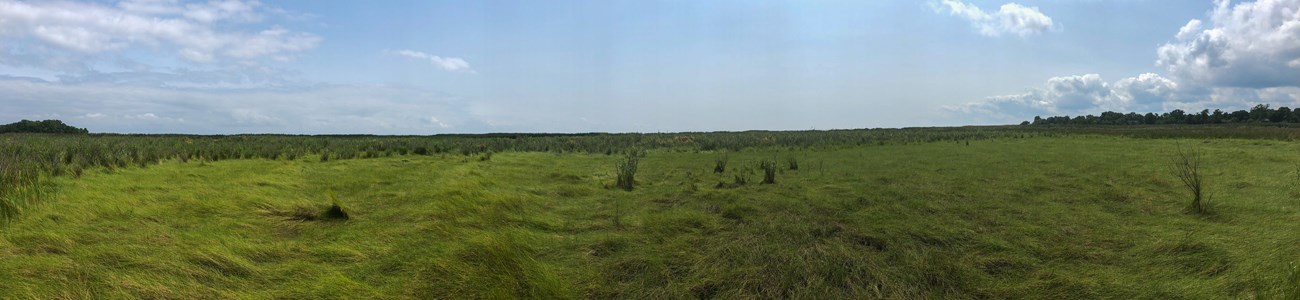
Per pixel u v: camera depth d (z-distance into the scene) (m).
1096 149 16.52
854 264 4.27
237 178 8.83
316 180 9.10
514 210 6.65
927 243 5.02
